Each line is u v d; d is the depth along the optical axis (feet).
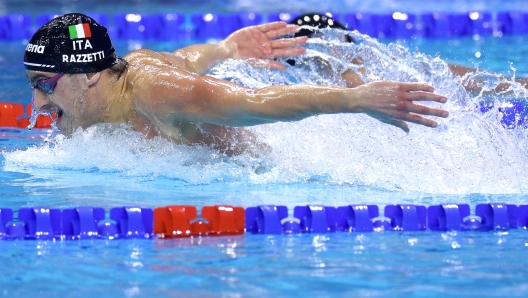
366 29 89.51
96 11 106.32
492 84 50.06
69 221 27.12
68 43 34.73
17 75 65.51
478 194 33.22
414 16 89.92
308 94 29.81
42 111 36.60
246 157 37.40
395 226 28.71
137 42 86.69
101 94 36.01
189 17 92.63
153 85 34.53
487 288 20.86
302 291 20.36
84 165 37.76
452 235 27.58
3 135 46.60
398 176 35.81
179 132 35.76
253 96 30.91
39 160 38.91
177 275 21.80
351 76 47.03
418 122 28.84
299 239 26.63
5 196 30.81
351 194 32.76
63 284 20.89
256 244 25.75
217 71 45.57
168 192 32.30
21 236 26.40
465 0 120.47
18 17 90.89
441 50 75.87
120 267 22.67
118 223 27.37
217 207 27.86
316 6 113.91
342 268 22.72
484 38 85.46
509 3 115.24
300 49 46.91
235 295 19.95
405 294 20.24
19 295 19.92
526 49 75.77
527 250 25.35
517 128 39.37
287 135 38.09
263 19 92.32
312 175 36.65
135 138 36.86
